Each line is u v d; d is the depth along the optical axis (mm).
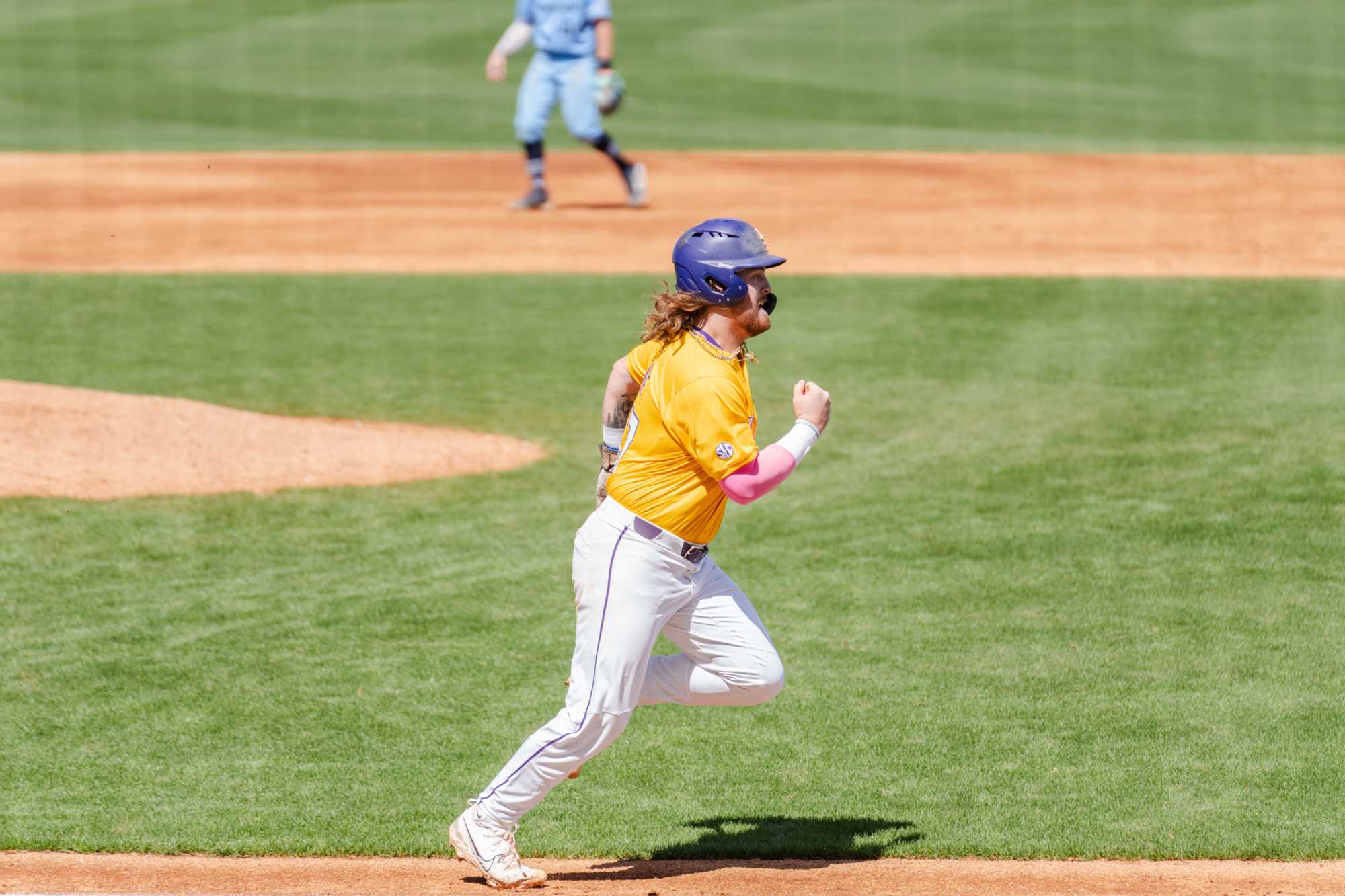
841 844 19141
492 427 41531
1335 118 108812
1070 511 33562
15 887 17812
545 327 53750
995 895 17531
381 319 55156
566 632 26922
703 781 21188
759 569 30125
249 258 66188
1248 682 24344
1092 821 19688
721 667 17406
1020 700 23750
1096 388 44750
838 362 48500
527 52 140500
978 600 28266
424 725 22984
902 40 146000
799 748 22203
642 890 17656
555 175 89250
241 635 26609
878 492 35281
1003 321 53875
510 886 17516
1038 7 162750
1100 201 77750
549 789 17422
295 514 33750
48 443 36719
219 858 18859
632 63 135125
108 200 81188
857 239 69312
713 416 16062
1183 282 59344
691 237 16297
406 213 76562
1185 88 123250
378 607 28078
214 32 149625
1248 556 30438
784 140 101875
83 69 132500
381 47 142625
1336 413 41375
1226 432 39781
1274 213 73188
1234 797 20312
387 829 19594
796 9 162625
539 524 33250
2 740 22375
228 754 21969
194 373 47000
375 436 40250
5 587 28797
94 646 26047
